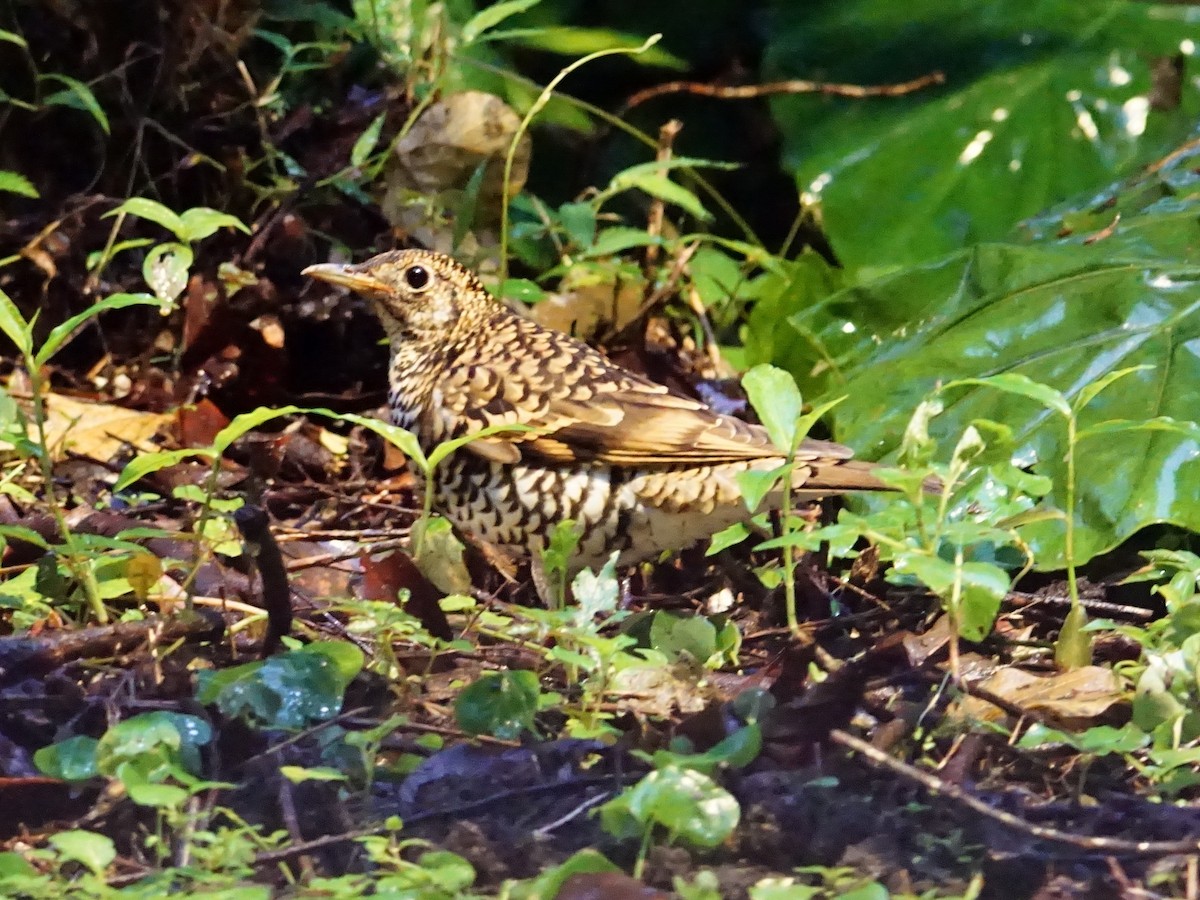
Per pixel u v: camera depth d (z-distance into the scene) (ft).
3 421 26.86
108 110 43.37
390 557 26.02
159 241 43.24
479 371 30.55
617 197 53.31
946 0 54.44
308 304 41.68
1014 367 35.83
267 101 43.96
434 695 24.95
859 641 28.27
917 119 52.03
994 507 27.20
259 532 24.48
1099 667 25.95
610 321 43.06
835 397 37.17
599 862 18.97
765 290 43.80
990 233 49.96
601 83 57.21
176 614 25.30
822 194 51.29
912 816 21.27
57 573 27.12
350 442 39.93
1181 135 48.34
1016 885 19.94
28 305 42.29
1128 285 36.47
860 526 22.90
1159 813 21.47
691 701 23.97
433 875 19.08
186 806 21.15
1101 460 33.01
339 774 20.80
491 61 52.13
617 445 29.63
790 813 21.16
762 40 56.75
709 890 19.15
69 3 42.60
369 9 47.83
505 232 39.29
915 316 39.91
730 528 29.14
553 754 22.48
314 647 23.29
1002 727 23.88
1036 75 51.83
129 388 41.29
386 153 42.60
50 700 23.20
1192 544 34.53
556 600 27.81
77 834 19.13
